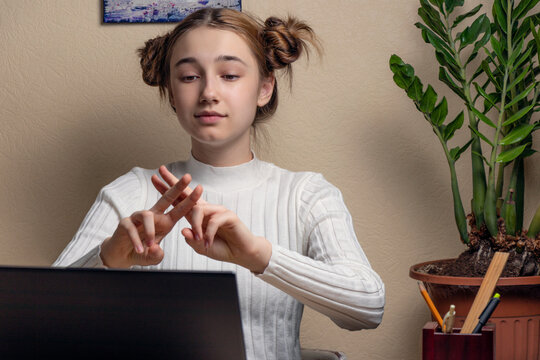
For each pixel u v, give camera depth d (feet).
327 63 4.89
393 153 4.83
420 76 4.79
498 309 3.90
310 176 4.09
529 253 4.09
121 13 5.08
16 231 5.24
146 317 2.02
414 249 4.81
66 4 5.17
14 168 5.24
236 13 3.89
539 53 4.12
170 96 4.14
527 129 4.11
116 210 3.98
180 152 5.11
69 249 3.80
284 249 3.20
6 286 2.07
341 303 3.29
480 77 4.70
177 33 3.92
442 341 3.34
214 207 2.92
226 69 3.73
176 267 3.80
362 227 4.87
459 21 4.44
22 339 2.11
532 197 4.66
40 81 5.22
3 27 5.24
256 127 4.94
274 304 3.75
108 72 5.15
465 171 4.76
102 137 5.17
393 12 4.82
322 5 4.89
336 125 4.90
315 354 4.36
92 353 2.09
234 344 2.03
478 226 4.28
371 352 4.86
